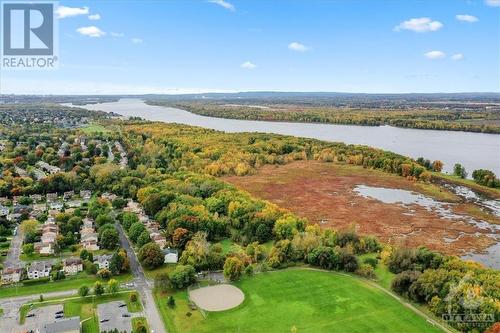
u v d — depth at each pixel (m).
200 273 187.75
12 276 176.62
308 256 196.12
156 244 199.88
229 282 179.88
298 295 169.50
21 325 146.12
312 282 180.12
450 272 166.38
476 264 182.75
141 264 194.50
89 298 165.12
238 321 151.50
